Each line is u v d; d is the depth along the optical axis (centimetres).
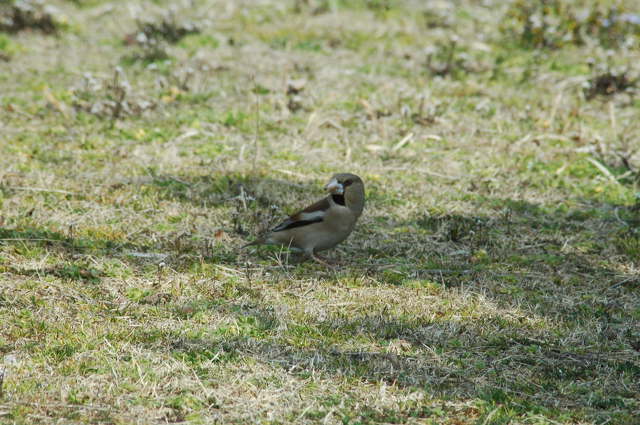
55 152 1502
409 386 804
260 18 2503
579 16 2352
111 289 1001
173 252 1123
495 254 1176
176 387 779
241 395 773
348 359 852
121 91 1775
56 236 1139
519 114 1811
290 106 1792
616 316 995
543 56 2189
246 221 1254
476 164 1543
